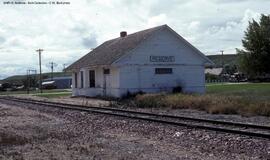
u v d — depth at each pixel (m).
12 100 48.06
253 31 80.31
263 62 79.88
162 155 12.26
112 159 11.67
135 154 12.43
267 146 12.95
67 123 21.48
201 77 44.72
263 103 23.75
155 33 42.31
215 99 28.03
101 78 45.66
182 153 12.60
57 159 11.83
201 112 25.11
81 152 12.80
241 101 26.22
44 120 23.30
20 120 23.55
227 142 14.03
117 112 26.45
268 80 89.00
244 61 81.94
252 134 14.66
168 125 18.53
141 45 41.84
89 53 54.56
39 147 13.88
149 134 16.66
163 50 42.88
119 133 17.39
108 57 43.72
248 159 11.53
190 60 44.22
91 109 28.88
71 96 51.34
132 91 41.34
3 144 14.60
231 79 106.62
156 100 31.48
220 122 18.61
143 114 24.41
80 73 51.38
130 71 41.41
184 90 43.72
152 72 42.38
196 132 16.25
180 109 27.69
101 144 14.26
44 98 50.03
